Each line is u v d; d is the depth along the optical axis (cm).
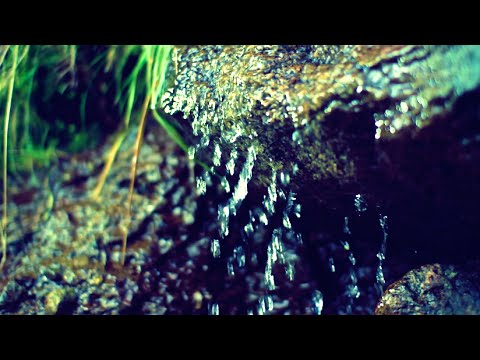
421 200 38
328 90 38
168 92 47
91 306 47
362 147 38
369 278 45
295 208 45
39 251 49
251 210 48
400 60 36
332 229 46
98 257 48
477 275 41
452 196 37
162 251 48
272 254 48
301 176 42
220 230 48
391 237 44
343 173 39
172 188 49
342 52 39
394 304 42
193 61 46
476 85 34
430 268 42
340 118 38
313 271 47
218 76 44
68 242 49
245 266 48
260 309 47
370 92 37
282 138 41
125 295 47
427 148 36
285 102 39
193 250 48
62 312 47
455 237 41
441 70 35
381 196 40
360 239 46
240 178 47
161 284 47
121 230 49
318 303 46
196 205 49
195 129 46
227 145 45
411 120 35
